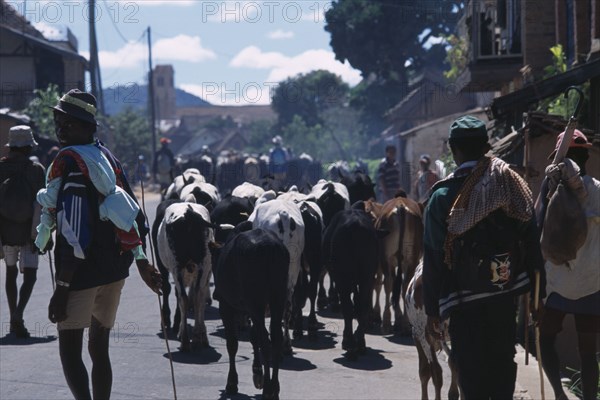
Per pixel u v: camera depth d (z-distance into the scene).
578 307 8.64
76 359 6.92
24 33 56.31
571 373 11.94
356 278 13.58
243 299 10.97
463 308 6.68
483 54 27.86
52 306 6.68
